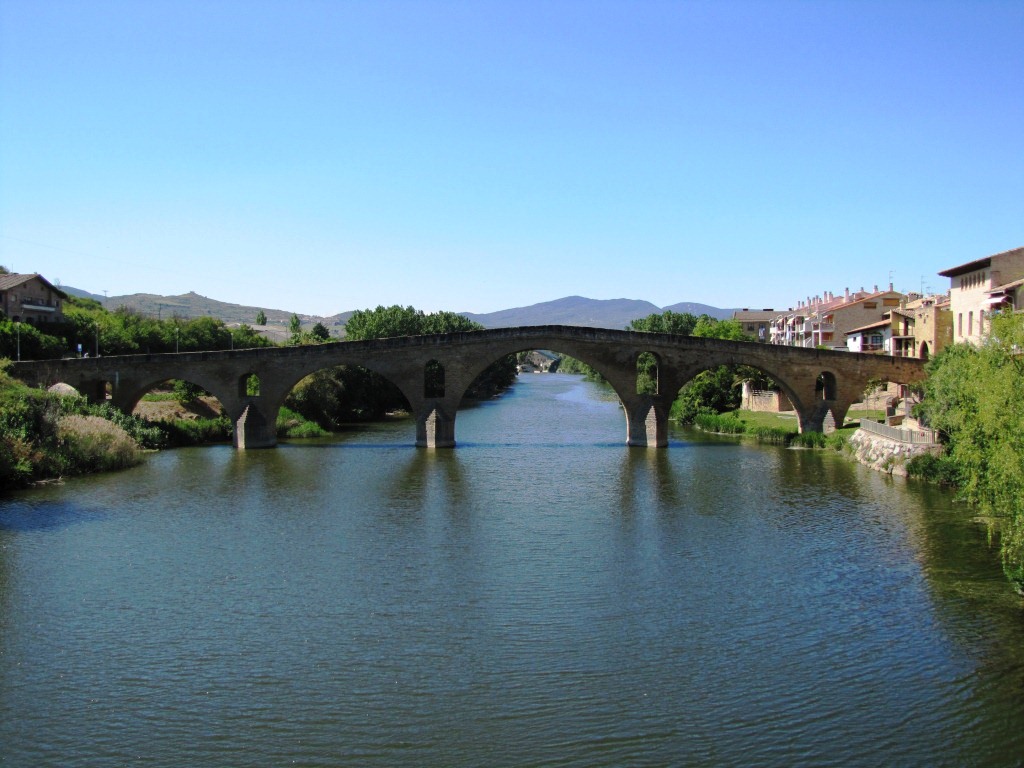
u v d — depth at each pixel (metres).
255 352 74.38
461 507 47.41
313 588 32.44
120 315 126.56
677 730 21.33
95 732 21.48
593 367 75.62
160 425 75.69
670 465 63.62
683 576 33.66
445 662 25.47
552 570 34.69
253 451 71.88
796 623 28.28
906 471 55.56
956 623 27.95
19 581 33.34
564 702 22.88
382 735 21.27
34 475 54.94
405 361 74.75
